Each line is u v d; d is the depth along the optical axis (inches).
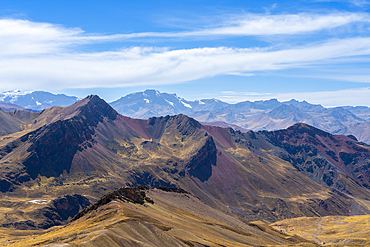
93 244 4906.5
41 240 6038.4
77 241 5012.3
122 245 5157.5
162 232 6117.1
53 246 4591.5
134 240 5393.7
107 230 5413.4
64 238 5561.0
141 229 6008.9
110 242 5098.4
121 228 5767.7
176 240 6141.7
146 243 5447.8
